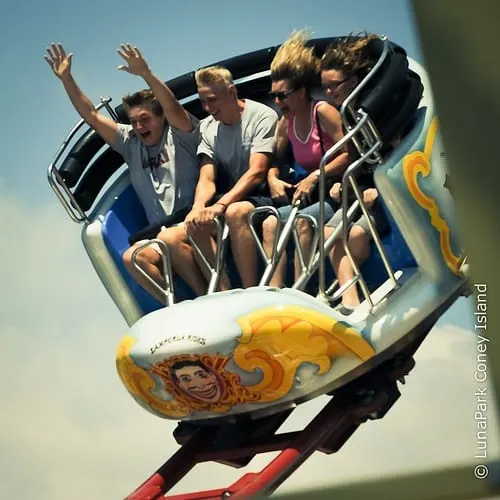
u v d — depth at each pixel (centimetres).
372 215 2044
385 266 1917
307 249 2047
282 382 1848
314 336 1839
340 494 956
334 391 2002
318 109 2098
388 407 2022
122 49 2269
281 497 980
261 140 2222
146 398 1977
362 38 2089
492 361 731
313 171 2145
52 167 2339
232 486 1916
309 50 2150
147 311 2261
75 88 2403
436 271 1923
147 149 2347
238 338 1812
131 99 2325
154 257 2183
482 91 704
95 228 2284
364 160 1875
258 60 2477
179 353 1838
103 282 2289
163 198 2317
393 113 1956
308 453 1919
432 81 709
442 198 1956
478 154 710
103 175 2459
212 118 2312
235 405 1892
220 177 2328
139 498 1964
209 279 2147
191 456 2059
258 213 2122
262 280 1936
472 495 933
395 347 1919
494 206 713
